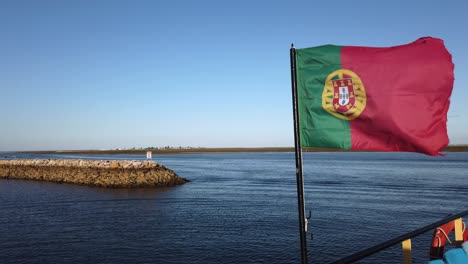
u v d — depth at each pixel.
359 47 4.73
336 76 4.69
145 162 59.59
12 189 48.03
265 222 26.72
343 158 193.88
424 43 4.61
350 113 4.64
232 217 28.73
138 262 17.88
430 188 48.06
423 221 26.88
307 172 80.50
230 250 19.75
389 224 25.86
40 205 34.62
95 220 27.62
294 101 4.86
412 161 146.00
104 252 19.44
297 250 19.69
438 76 4.48
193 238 22.20
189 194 43.19
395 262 17.58
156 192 45.03
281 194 42.94
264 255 18.91
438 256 5.79
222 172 81.50
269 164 122.69
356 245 20.61
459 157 190.62
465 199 37.94
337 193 43.16
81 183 53.78
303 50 4.86
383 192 44.06
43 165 68.81
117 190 47.16
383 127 4.53
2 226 25.42
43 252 19.39
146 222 26.89
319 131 4.78
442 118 4.55
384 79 4.53
